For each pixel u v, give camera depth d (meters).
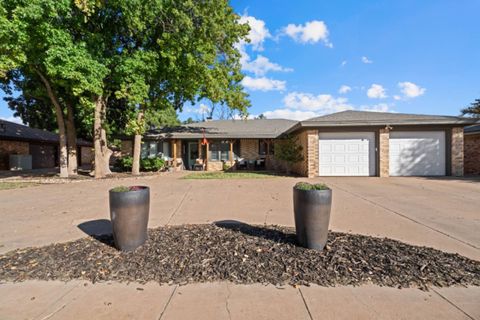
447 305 2.36
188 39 12.05
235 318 2.21
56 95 13.41
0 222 5.30
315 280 2.77
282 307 2.35
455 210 6.03
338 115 14.49
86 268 3.05
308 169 13.12
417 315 2.22
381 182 10.90
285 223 5.04
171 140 19.22
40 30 9.09
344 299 2.46
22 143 20.58
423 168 13.00
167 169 18.08
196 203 7.14
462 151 12.67
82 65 9.77
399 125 12.78
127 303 2.42
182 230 4.39
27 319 2.21
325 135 13.30
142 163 17.16
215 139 18.70
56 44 9.52
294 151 14.72
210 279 2.81
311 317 2.21
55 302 2.44
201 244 3.68
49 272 2.97
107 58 11.67
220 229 4.46
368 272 2.89
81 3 9.34
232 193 8.74
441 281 2.72
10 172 17.23
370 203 6.86
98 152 13.56
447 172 12.85
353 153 13.22
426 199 7.33
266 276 2.85
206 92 14.78
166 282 2.77
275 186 10.35
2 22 8.38
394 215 5.61
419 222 5.06
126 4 10.64
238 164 19.09
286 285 2.70
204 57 12.52
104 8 11.42
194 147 19.84
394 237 4.18
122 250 3.51
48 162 23.69
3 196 8.41
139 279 2.82
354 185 10.13
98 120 13.61
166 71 13.55
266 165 19.11
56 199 7.86
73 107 15.48
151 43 13.48
